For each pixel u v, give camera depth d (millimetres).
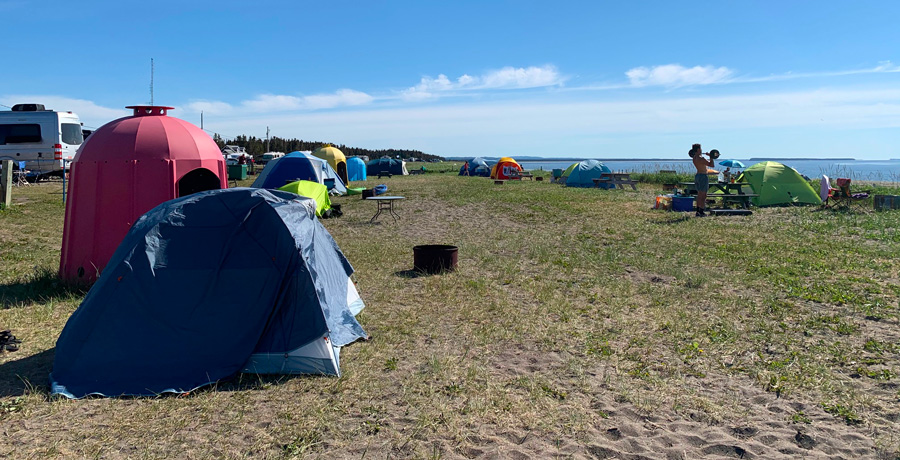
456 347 5988
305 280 5504
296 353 5285
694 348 5891
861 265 9609
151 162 8781
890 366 5348
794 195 19094
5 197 17594
